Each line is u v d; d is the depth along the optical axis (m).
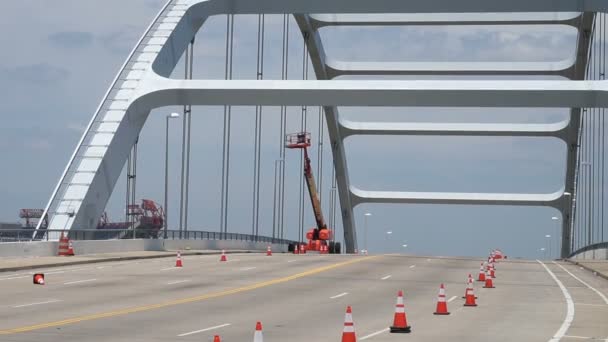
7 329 35.53
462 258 109.56
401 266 84.75
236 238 132.25
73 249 87.31
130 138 101.12
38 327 36.34
